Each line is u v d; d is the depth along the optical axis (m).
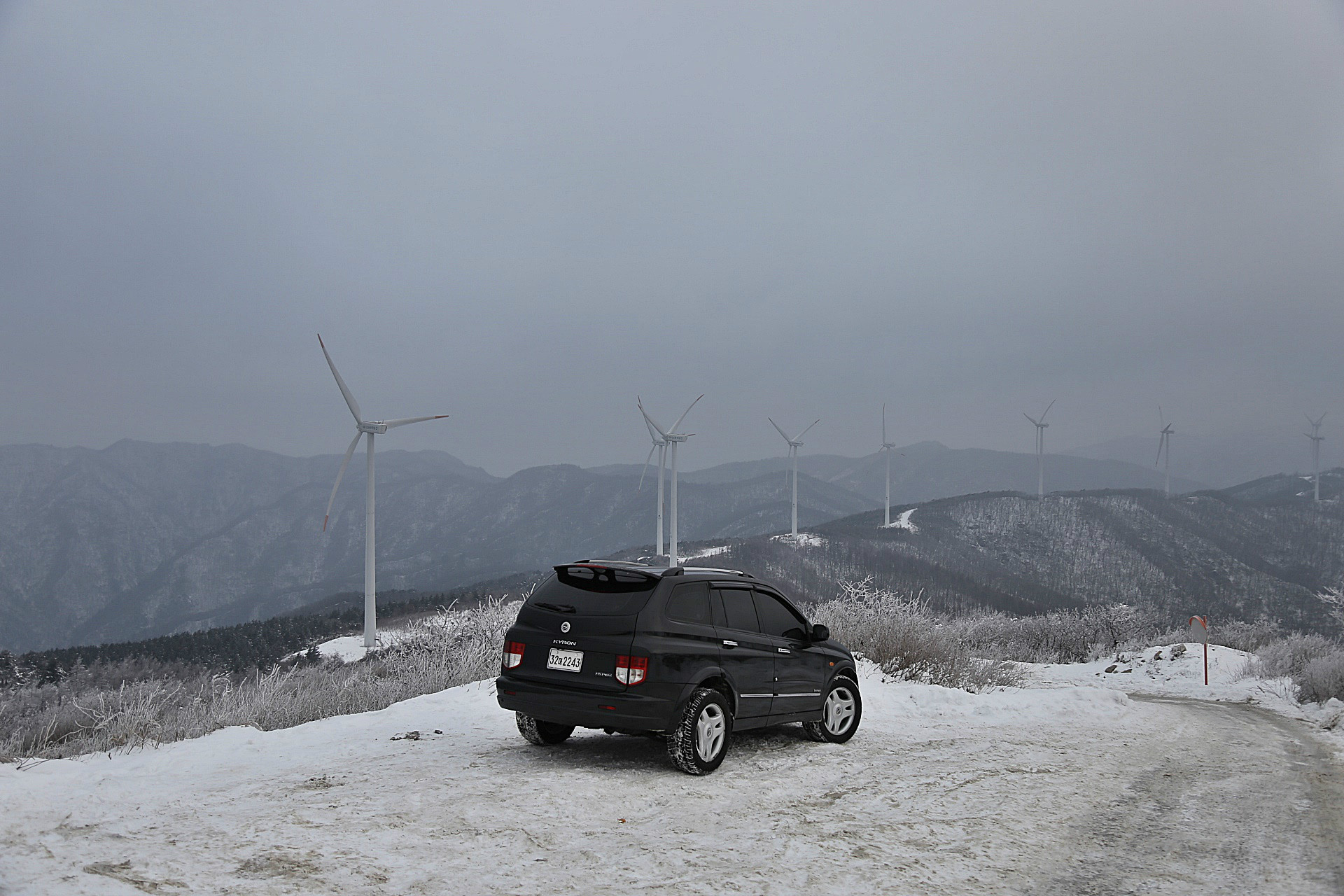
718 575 9.17
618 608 8.20
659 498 91.25
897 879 5.29
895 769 8.87
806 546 168.12
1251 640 42.34
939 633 19.67
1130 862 5.90
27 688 19.86
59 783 7.33
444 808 6.46
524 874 5.10
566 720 8.20
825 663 10.29
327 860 5.16
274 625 67.69
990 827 6.64
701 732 8.14
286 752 9.02
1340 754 11.65
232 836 5.62
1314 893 5.32
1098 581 182.62
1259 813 7.56
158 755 8.99
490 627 20.36
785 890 4.98
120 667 46.22
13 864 4.92
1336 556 196.38
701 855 5.60
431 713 11.73
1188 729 13.91
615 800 6.97
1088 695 16.52
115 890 4.50
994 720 13.52
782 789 7.71
